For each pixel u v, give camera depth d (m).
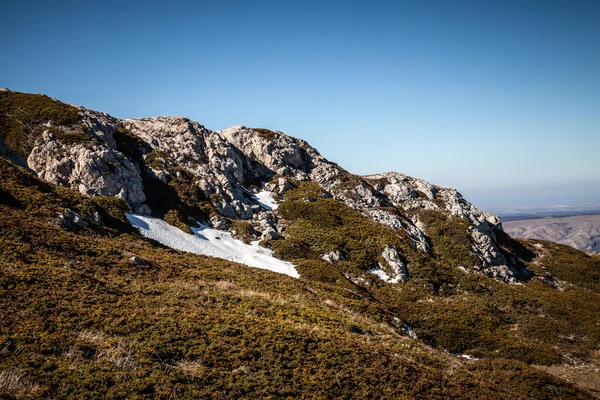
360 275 52.84
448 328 41.72
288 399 14.96
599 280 68.50
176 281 27.30
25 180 40.28
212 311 21.67
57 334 15.56
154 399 13.27
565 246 86.31
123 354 15.38
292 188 82.50
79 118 64.62
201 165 72.50
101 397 12.77
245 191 75.44
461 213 80.50
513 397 20.53
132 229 45.03
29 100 67.19
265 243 56.72
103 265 26.69
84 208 40.94
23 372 12.85
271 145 94.25
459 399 18.28
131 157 65.94
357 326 26.00
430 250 67.62
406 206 87.25
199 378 15.02
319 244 59.12
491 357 37.00
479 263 64.62
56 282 20.45
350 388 16.81
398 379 18.48
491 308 48.72
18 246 24.08
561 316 48.91
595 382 31.77
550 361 36.06
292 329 21.03
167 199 59.44
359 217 71.94
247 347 18.05
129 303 20.38
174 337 17.36
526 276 68.88
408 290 51.34
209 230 56.41
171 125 84.88
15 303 17.03
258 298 26.64
